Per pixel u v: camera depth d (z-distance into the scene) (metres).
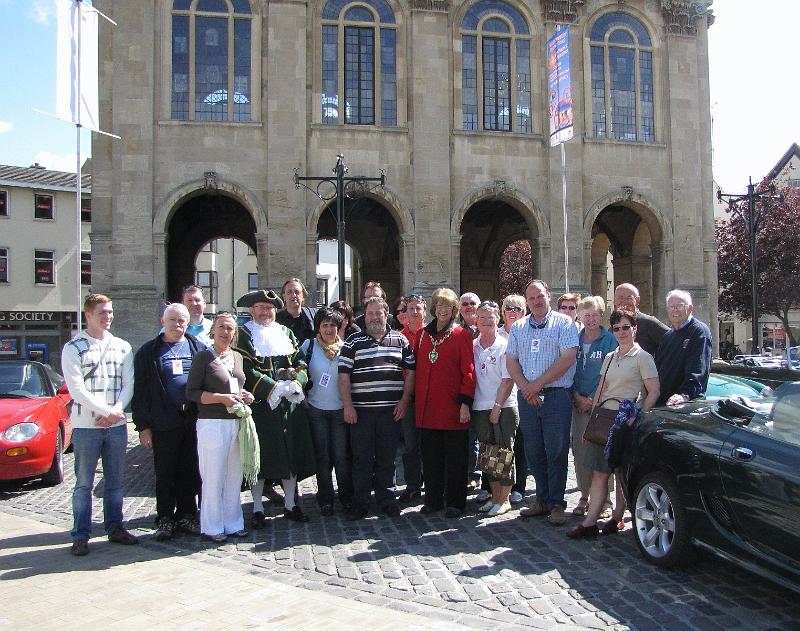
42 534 7.20
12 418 9.34
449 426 7.58
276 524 7.48
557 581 5.58
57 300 39.66
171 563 6.14
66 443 10.66
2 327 38.00
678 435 5.71
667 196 22.23
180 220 24.17
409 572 5.83
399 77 20.70
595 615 4.90
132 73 19.42
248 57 20.12
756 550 4.96
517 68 21.53
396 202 20.38
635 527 6.16
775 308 35.31
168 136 19.59
